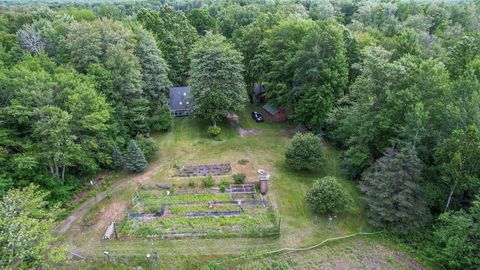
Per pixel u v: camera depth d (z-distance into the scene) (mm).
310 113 41875
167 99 48625
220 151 40156
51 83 29562
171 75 55156
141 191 32344
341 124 38062
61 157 29281
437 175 27078
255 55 51000
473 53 35281
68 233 26828
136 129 41062
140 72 42500
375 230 27062
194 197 31266
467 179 23797
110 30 39938
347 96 38688
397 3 75875
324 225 27734
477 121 24844
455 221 22188
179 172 35531
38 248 19938
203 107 43500
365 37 47250
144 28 52094
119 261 24203
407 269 23609
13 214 19938
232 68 43750
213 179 33812
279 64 45344
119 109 37906
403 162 25219
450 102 26422
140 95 42156
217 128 43531
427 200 25797
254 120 49094
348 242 25969
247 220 28094
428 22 59156
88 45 37625
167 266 23938
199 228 27172
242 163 37406
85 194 31953
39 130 28453
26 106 28766
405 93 28297
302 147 34469
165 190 32438
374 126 30750
